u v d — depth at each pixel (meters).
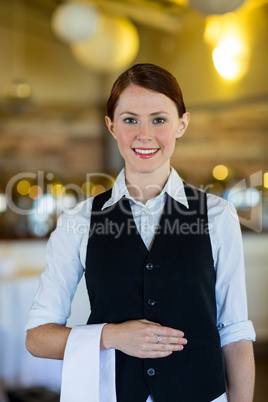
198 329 1.10
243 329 1.13
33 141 6.20
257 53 5.46
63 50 6.40
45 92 6.29
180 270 1.12
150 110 1.09
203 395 1.09
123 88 1.11
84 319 2.08
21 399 2.53
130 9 5.64
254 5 5.34
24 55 6.13
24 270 3.12
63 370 1.07
